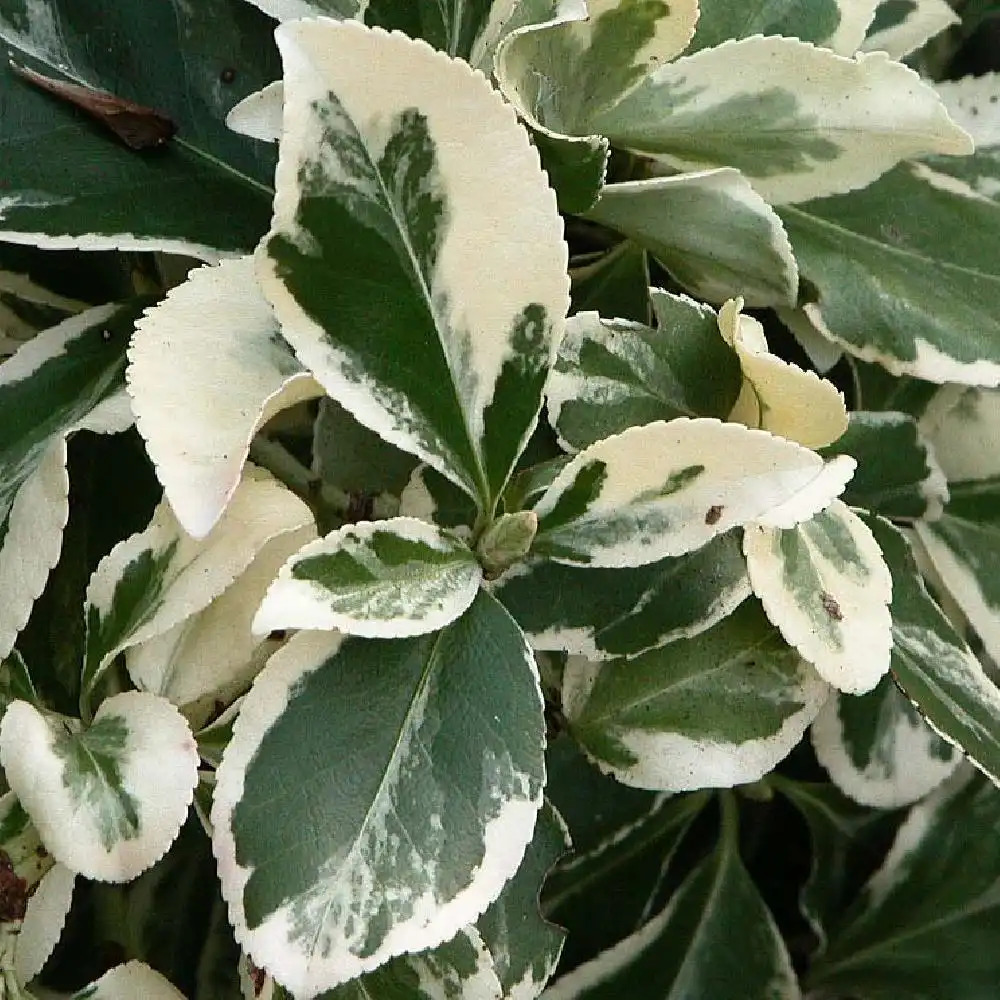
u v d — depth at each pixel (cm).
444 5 29
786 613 28
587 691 30
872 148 30
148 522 30
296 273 26
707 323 29
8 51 29
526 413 27
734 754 30
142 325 26
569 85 30
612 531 27
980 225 32
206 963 31
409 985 28
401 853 26
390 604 26
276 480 29
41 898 27
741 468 26
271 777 26
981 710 30
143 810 26
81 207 29
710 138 30
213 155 30
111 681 30
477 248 26
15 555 28
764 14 31
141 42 30
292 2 29
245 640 28
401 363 26
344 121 25
